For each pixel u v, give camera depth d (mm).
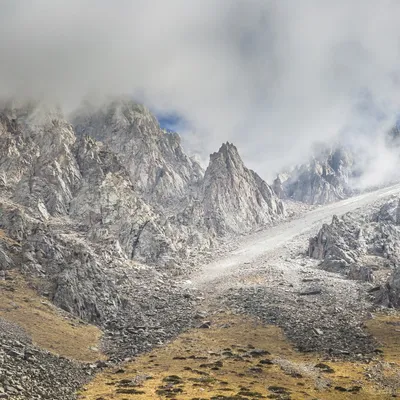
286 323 127000
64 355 88500
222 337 116062
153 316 132500
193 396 69250
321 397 75812
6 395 53219
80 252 141250
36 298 115938
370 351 106500
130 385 74812
